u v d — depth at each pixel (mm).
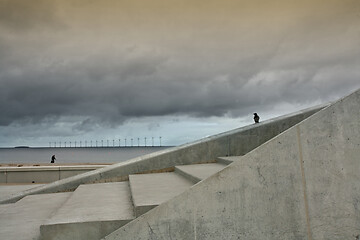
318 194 4145
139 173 8555
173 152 8703
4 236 4469
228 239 3924
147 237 3732
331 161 4211
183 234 3820
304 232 4070
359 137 4301
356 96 4352
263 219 4020
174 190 5367
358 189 4199
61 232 3996
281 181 4102
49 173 13922
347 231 4109
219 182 3957
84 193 6438
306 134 4215
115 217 4246
